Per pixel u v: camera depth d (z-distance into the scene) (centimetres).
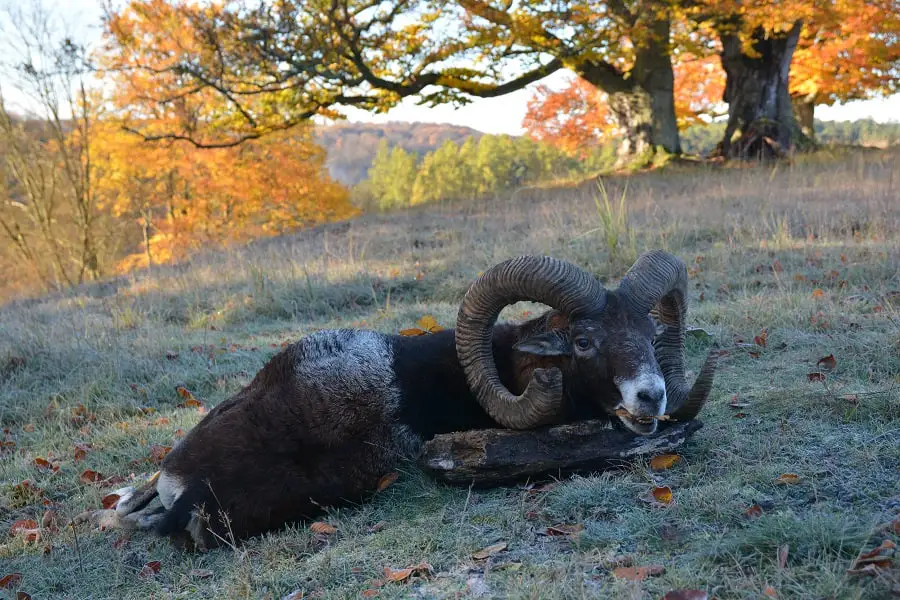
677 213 1348
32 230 2712
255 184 2930
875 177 1642
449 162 10719
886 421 469
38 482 581
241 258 1427
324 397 464
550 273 435
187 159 2734
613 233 1089
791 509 384
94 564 462
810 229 1129
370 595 365
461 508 447
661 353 488
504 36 2167
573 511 414
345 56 2066
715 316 769
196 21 1964
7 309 1412
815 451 443
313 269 1248
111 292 1473
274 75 2025
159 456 603
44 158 2564
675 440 459
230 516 452
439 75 2255
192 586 418
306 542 439
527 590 337
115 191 3097
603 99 3009
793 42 2477
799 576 321
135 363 824
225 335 981
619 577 339
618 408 436
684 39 2341
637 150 2605
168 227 2747
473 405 486
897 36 2605
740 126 2569
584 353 439
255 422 462
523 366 473
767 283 888
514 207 1783
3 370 832
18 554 487
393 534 428
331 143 11388
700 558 347
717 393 564
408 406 480
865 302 748
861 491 390
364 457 471
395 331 875
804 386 538
